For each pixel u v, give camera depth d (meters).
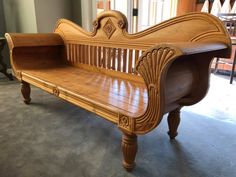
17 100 2.39
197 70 1.34
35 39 2.14
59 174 1.23
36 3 2.67
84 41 2.03
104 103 1.25
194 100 1.38
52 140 1.59
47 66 2.28
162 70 0.95
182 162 1.35
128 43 1.63
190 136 1.67
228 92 2.81
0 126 1.79
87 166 1.30
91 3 2.80
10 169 1.27
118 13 1.64
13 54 2.10
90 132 1.72
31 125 1.82
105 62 1.88
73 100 1.47
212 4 4.48
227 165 1.33
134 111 1.15
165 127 1.80
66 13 2.96
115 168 1.29
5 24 3.44
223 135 1.69
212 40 1.23
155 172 1.26
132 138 1.19
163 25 1.42
